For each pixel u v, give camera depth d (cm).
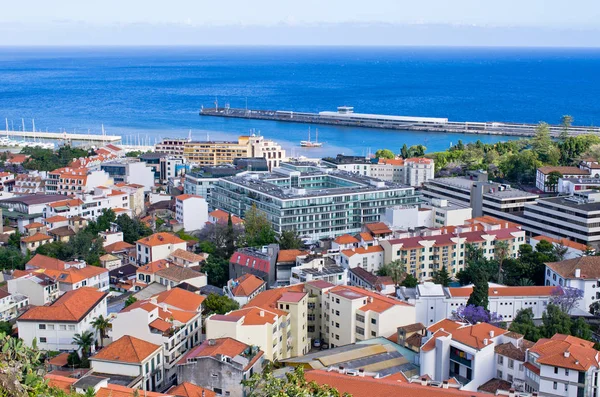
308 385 10825
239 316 19875
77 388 15425
